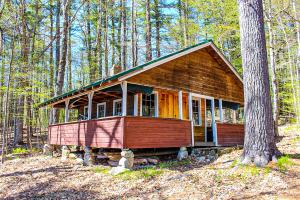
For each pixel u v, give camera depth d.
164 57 12.05
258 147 7.68
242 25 8.62
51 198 7.18
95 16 28.72
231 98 16.50
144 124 10.50
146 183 7.75
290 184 6.09
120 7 26.38
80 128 12.88
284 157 7.52
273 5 17.38
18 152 17.73
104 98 15.68
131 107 13.41
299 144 11.70
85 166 11.44
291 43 23.98
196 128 14.83
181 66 13.47
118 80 10.38
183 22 25.20
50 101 16.39
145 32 28.56
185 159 11.55
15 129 21.45
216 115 31.80
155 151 12.48
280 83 28.08
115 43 29.91
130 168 9.59
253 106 7.96
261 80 8.03
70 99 16.20
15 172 10.91
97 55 28.48
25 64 18.81
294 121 27.48
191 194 6.36
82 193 7.41
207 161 10.61
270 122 7.89
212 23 23.16
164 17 28.50
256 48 8.24
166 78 12.55
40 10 24.16
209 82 15.05
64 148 14.30
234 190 6.26
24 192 7.98
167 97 14.24
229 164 8.65
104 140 10.78
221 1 21.14
